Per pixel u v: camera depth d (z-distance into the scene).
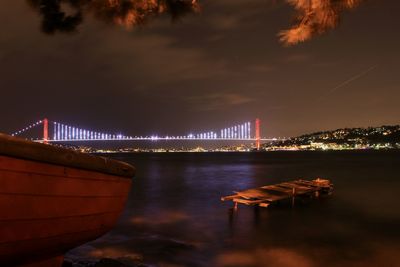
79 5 4.90
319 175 50.75
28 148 3.52
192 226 16.47
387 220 18.22
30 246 3.87
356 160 105.38
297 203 23.72
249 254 12.09
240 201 20.25
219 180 43.53
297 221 17.91
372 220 18.22
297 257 11.80
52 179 3.88
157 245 12.91
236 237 14.44
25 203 3.63
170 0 4.67
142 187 35.09
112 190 4.88
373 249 12.79
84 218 4.45
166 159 133.25
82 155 4.18
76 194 4.22
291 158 130.25
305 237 14.56
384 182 39.53
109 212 4.93
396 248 12.95
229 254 12.06
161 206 22.55
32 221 3.76
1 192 3.40
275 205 22.77
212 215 19.31
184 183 39.41
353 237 14.59
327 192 27.62
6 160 3.38
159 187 35.06
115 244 12.85
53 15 4.91
